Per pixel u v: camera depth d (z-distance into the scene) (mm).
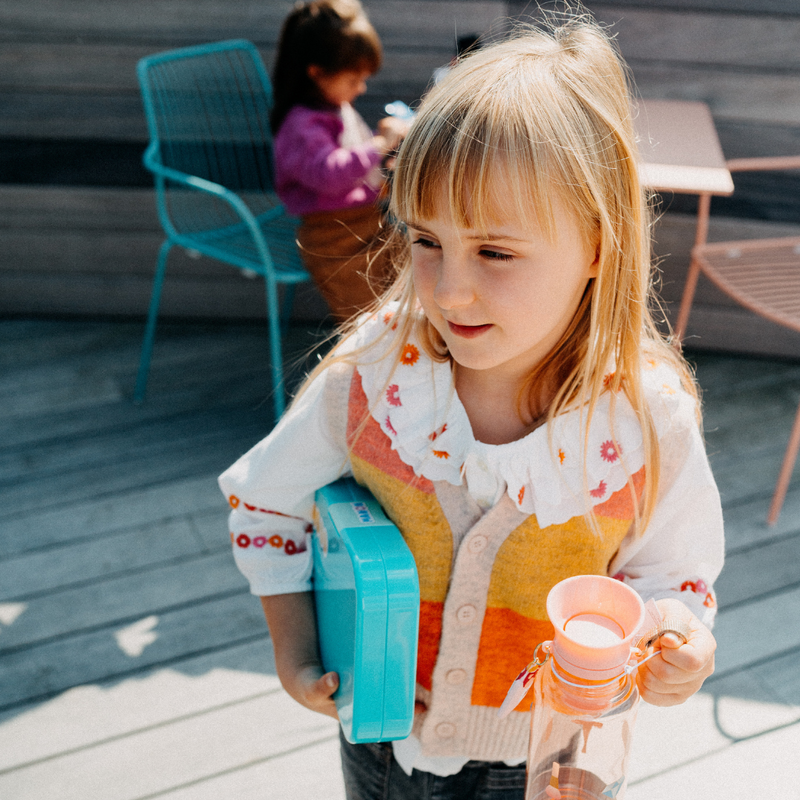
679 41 2527
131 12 2639
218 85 2719
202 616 1916
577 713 554
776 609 1965
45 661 1794
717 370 2863
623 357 699
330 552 766
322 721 1682
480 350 627
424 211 599
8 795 1522
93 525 2168
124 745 1622
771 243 2389
